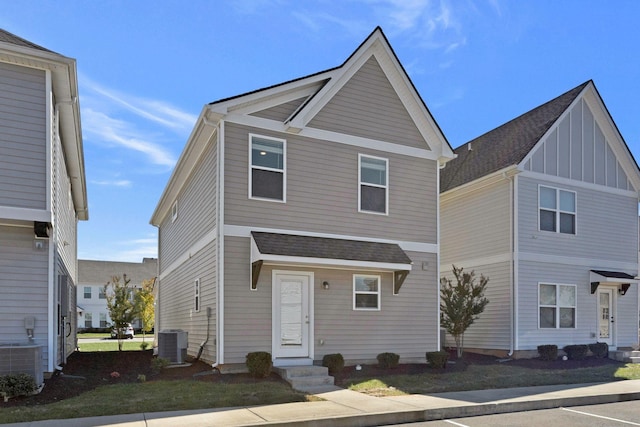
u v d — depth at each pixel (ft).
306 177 39.70
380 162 43.29
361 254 38.86
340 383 33.58
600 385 35.70
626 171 60.39
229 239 36.19
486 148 64.03
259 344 36.14
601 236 57.31
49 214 30.27
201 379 32.83
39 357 28.55
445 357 40.78
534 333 51.39
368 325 40.65
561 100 58.59
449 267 60.90
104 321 166.81
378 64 44.11
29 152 30.48
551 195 54.54
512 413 27.89
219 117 36.78
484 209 56.29
